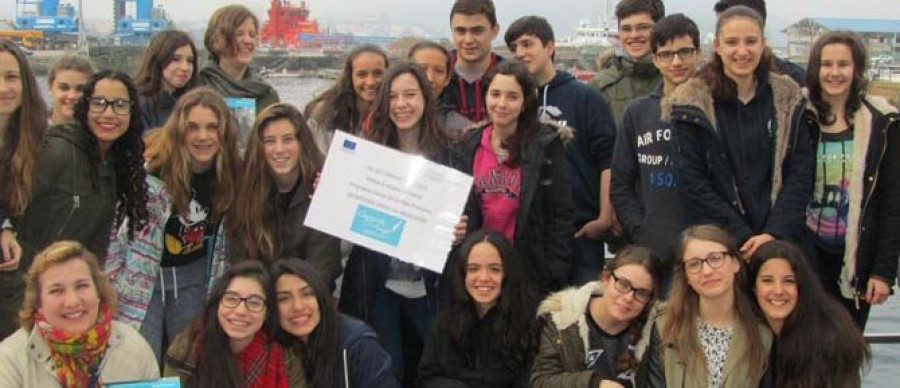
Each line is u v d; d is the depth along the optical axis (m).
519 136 4.87
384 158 4.78
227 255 4.74
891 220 4.84
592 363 4.57
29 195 4.44
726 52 4.58
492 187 4.90
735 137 4.65
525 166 4.86
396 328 5.00
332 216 4.75
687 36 5.12
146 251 4.61
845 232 4.87
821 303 4.43
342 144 4.78
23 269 4.52
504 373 4.75
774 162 4.66
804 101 4.71
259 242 4.67
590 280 5.55
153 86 5.65
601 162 5.55
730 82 4.64
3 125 4.45
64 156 4.46
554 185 4.94
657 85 5.69
